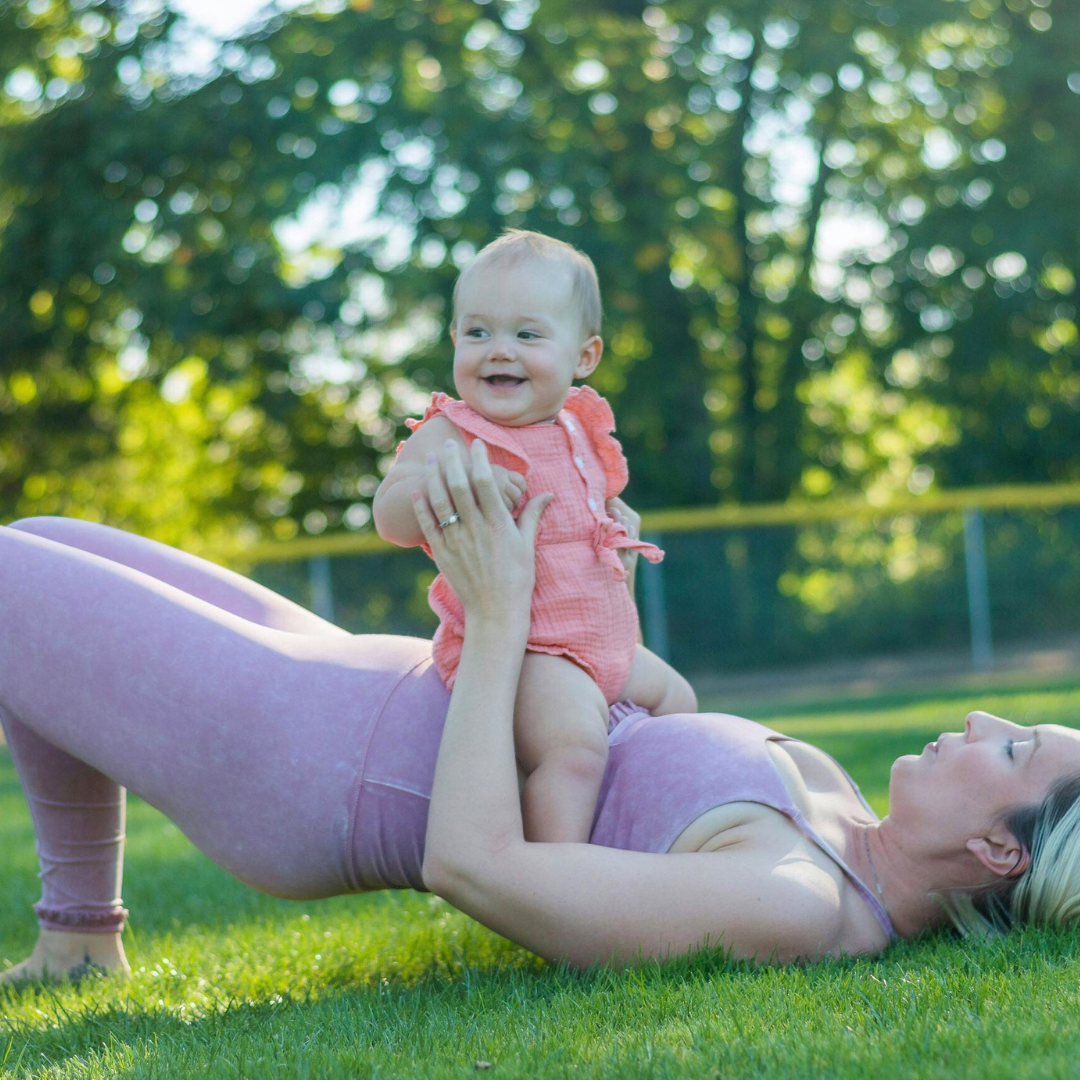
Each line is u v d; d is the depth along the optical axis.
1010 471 17.98
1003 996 2.10
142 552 3.01
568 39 15.77
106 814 3.01
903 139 17.16
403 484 2.49
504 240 2.56
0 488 18.25
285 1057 2.07
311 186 14.38
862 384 18.66
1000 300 16.50
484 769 2.33
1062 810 2.46
